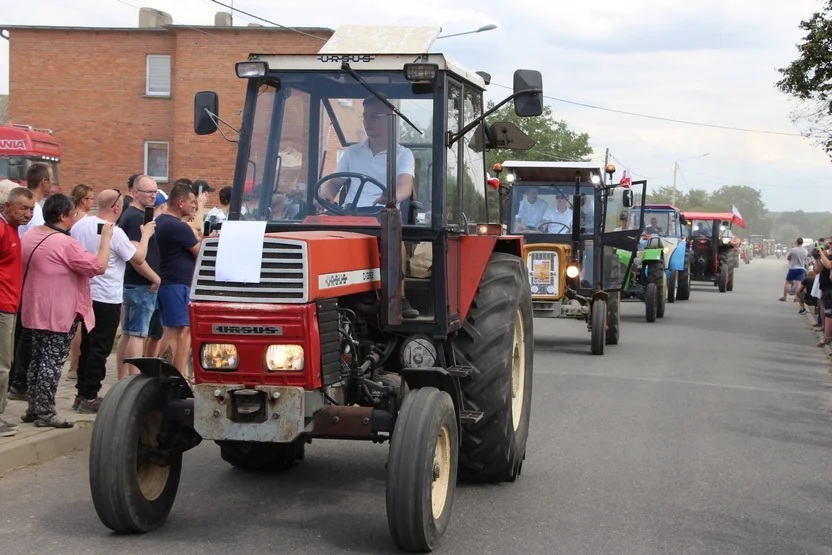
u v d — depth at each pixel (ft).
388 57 19.61
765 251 403.34
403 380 18.02
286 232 18.31
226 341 16.17
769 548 18.08
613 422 29.63
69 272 23.49
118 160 105.29
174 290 28.37
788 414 32.30
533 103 18.75
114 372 32.91
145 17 108.88
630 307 80.79
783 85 60.70
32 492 20.10
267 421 16.12
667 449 26.20
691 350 49.65
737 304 87.81
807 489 22.59
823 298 53.93
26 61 104.99
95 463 16.61
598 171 49.39
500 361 20.43
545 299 46.73
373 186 19.62
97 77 104.68
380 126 19.70
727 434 28.53
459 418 18.65
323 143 19.83
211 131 20.21
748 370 42.80
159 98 104.01
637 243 48.37
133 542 17.03
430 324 19.07
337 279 16.96
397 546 16.97
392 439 16.39
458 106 20.80
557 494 21.33
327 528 18.15
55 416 23.94
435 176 19.45
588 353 47.32
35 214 28.63
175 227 28.25
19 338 26.99
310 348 15.98
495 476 21.56
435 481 17.29
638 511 20.21
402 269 18.84
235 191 19.76
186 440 17.90
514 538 18.06
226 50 100.37
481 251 20.26
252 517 18.79
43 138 75.25
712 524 19.48
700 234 111.14
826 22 58.44
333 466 23.06
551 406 32.07
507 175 50.01
